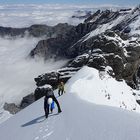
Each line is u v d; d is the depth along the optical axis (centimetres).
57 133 1886
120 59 5916
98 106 2564
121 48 6116
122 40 6594
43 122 2258
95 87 4456
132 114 2123
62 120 2184
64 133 1847
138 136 1558
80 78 4831
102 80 5053
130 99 4753
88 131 1769
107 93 4369
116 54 6031
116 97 4406
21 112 3188
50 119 2303
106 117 2059
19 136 2023
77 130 1852
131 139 1530
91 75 5038
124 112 2214
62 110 2541
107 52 6041
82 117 2166
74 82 4497
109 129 1738
